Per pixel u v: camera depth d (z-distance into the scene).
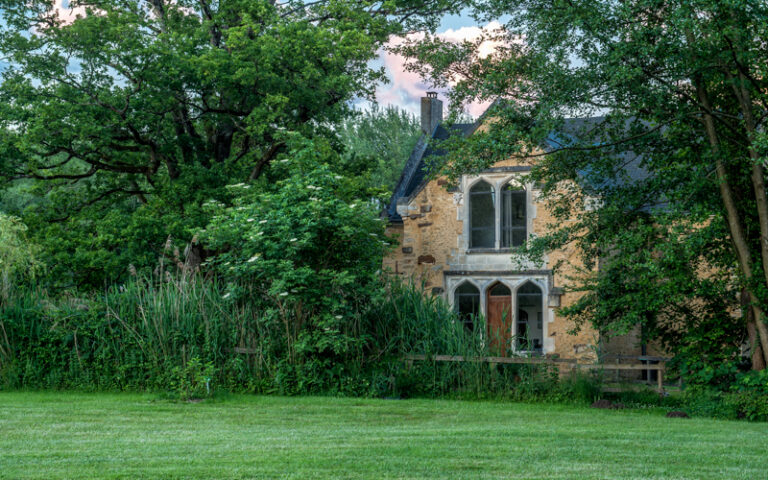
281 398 16.36
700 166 15.69
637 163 27.92
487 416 14.02
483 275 27.45
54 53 24.50
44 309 18.08
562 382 16.89
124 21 24.77
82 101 23.95
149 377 17.45
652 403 16.38
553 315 26.16
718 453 9.90
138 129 25.52
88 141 24.81
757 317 15.39
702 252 16.58
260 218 18.06
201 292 18.25
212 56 24.14
